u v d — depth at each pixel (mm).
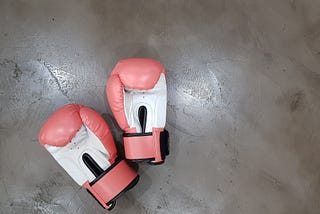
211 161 1024
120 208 998
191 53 1043
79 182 906
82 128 902
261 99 1050
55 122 843
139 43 1035
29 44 1021
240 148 1033
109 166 897
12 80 1012
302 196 1033
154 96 934
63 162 898
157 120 921
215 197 1016
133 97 937
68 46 1024
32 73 1016
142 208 1001
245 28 1062
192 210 1009
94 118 872
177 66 1036
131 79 866
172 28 1046
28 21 1026
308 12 1065
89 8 1038
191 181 1015
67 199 996
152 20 1044
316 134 1049
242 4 1066
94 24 1033
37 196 993
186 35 1047
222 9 1061
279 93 1053
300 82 1060
